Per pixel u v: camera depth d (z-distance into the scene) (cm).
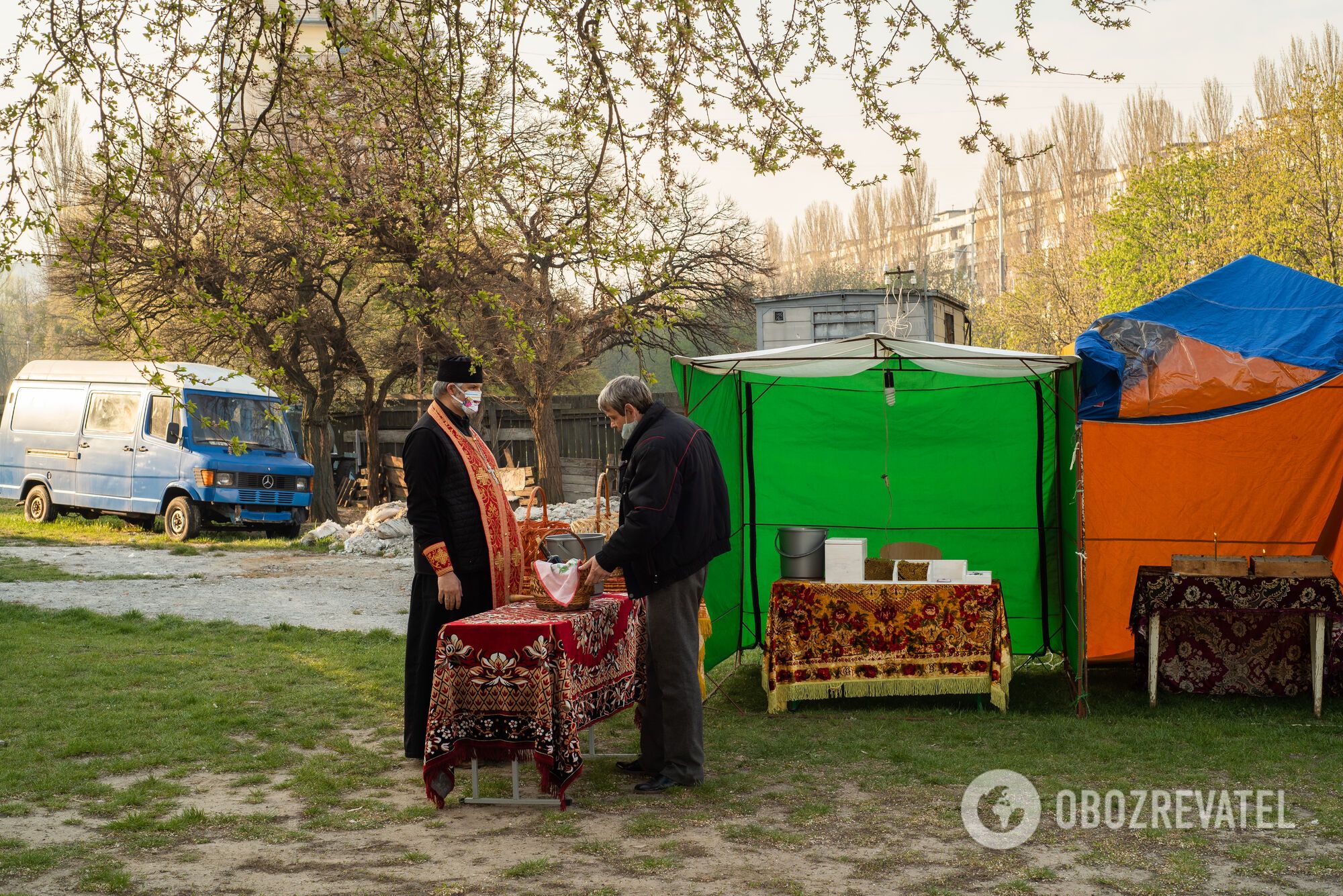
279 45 425
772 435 794
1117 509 706
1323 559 624
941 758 522
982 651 639
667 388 2589
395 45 441
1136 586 667
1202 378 677
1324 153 2662
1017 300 4822
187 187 456
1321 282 720
